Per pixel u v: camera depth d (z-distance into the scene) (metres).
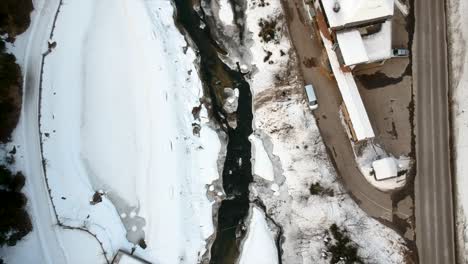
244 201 42.69
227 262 41.66
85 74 43.97
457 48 41.12
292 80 42.91
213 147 43.50
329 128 41.69
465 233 38.16
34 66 43.00
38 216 40.28
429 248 38.97
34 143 41.56
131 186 42.38
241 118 44.03
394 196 40.06
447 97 40.94
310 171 41.31
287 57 43.28
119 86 44.00
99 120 43.28
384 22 39.97
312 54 42.91
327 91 42.22
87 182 41.94
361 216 40.09
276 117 42.91
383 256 39.16
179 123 43.34
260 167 42.81
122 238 41.12
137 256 40.81
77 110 43.12
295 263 40.62
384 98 41.66
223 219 42.50
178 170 42.41
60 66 43.53
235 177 43.12
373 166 39.62
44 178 41.00
